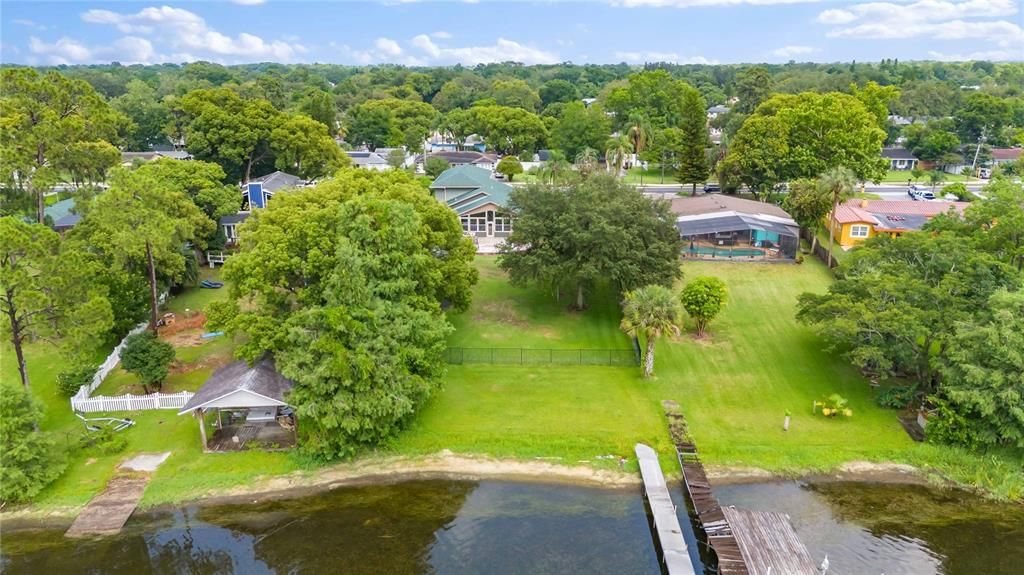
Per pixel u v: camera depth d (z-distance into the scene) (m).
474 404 39.38
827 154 86.00
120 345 43.00
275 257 37.22
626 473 34.03
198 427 36.78
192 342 46.81
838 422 37.66
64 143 55.22
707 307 46.69
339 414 31.89
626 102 144.75
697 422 37.62
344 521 30.80
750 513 30.17
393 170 54.66
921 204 75.00
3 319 33.81
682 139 90.69
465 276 46.00
